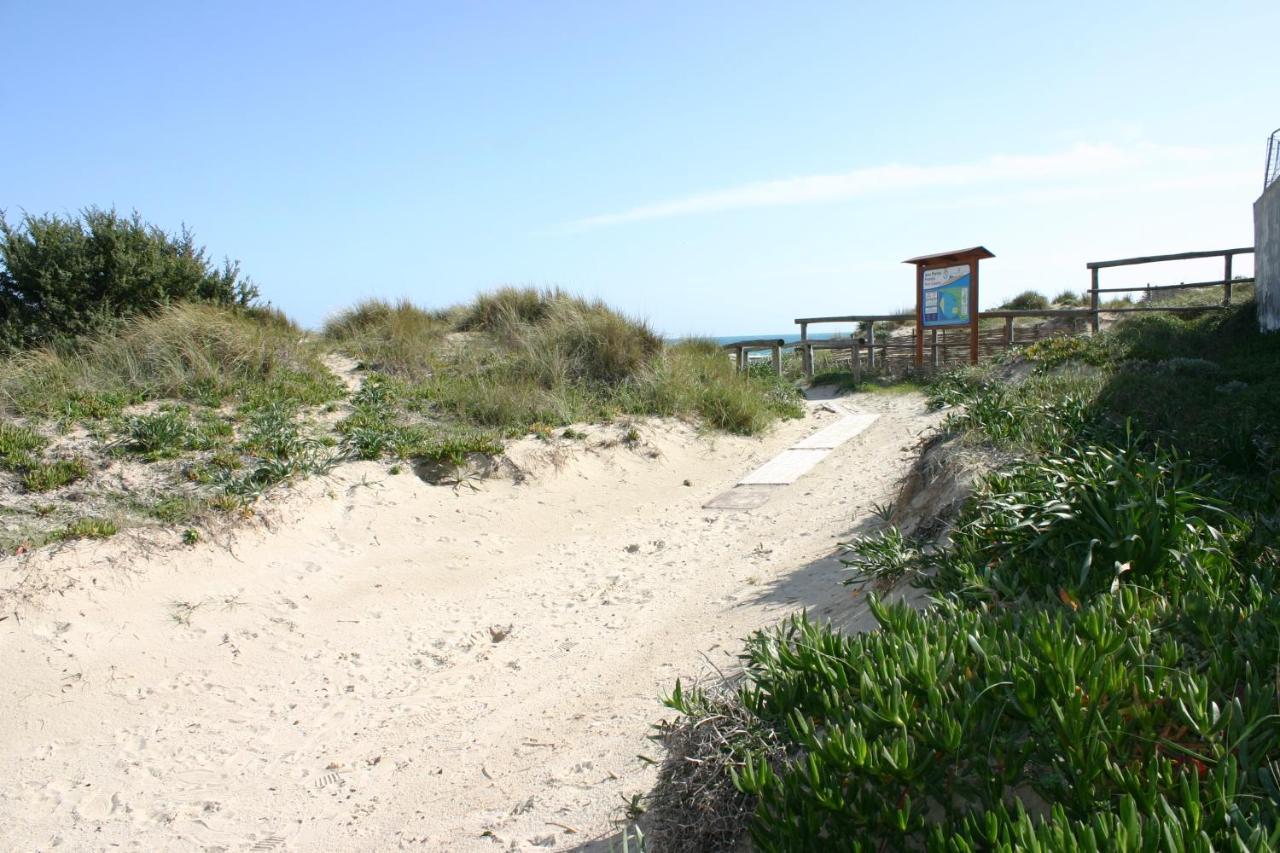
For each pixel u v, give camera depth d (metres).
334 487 7.90
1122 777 2.17
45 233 11.09
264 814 3.93
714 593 6.08
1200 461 5.17
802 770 2.47
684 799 2.91
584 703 4.62
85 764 4.35
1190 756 2.32
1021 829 1.99
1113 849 1.91
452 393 10.70
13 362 9.33
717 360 14.37
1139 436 5.32
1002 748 2.42
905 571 4.62
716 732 3.04
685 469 10.28
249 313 12.95
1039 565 3.76
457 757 4.27
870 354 17.27
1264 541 3.79
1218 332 12.07
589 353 12.78
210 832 3.80
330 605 6.32
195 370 9.85
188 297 12.05
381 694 5.13
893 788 2.37
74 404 8.46
